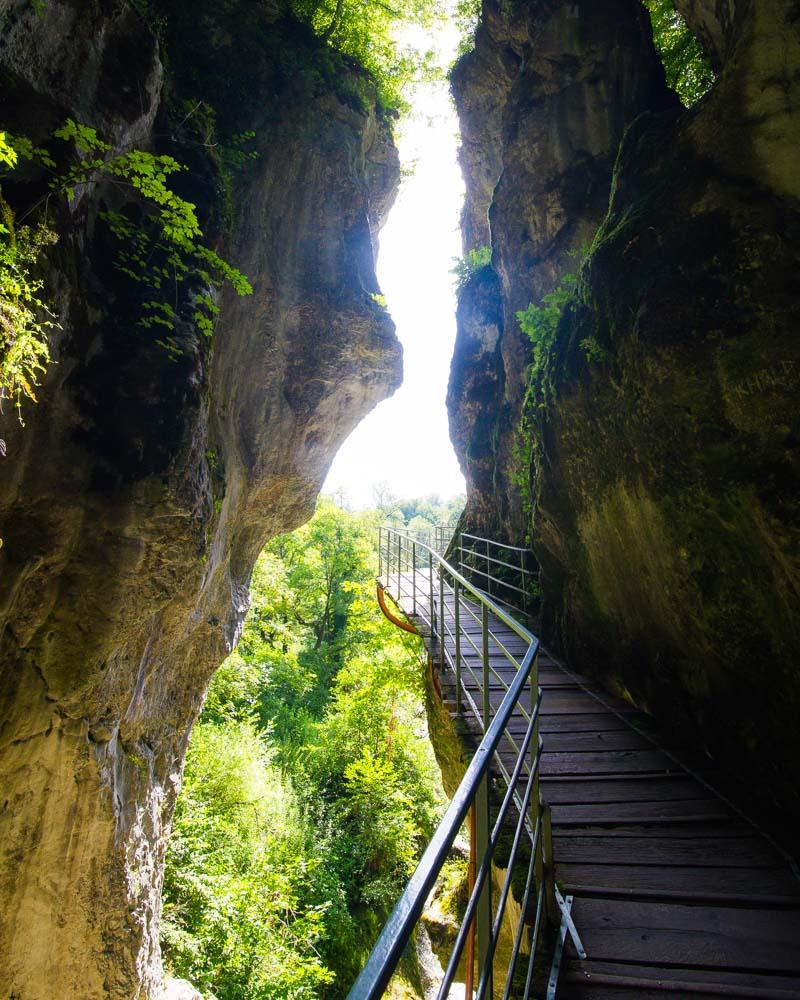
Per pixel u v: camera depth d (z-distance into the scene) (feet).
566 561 21.97
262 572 81.05
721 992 7.68
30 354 12.77
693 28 21.30
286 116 30.42
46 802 17.17
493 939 5.15
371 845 53.88
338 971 41.91
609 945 8.58
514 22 37.68
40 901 17.79
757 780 12.86
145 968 22.54
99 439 16.28
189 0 27.48
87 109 16.42
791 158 12.69
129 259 18.43
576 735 16.25
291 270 30.22
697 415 12.75
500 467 40.57
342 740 66.44
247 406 28.35
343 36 38.22
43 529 15.42
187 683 27.12
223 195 23.41
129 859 20.88
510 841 10.90
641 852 10.94
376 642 54.34
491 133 44.57
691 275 13.30
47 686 16.28
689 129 14.96
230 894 33.04
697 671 14.92
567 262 32.71
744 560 12.29
